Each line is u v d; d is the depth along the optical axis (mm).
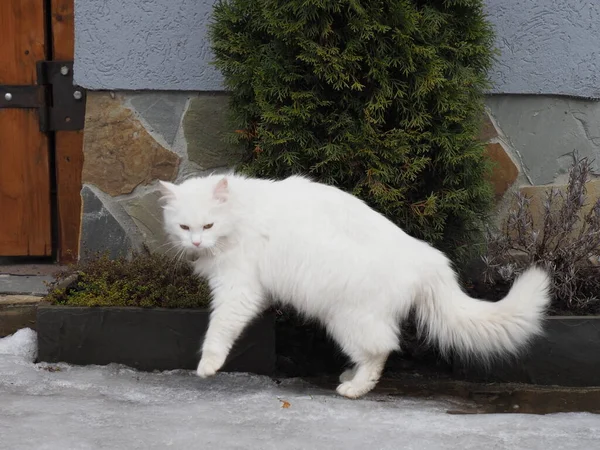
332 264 3320
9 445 2775
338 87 3699
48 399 3285
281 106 3838
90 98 4590
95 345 3760
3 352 3859
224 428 3006
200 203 3334
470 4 3973
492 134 4551
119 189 4625
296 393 3539
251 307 3453
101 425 3006
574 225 4438
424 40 3830
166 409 3211
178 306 3785
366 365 3428
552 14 4426
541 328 3572
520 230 3984
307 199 3480
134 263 4133
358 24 3660
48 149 4973
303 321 4004
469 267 4418
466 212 4000
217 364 3361
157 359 3760
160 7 4465
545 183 4582
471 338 3398
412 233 3982
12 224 5023
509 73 4473
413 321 3887
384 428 3051
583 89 4465
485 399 3602
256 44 3955
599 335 3662
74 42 4590
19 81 4883
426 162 3830
